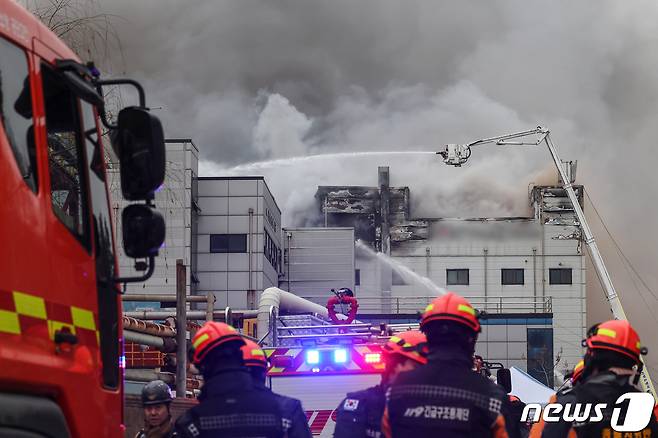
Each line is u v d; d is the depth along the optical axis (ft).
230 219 264.52
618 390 23.91
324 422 53.93
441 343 20.62
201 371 22.30
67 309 20.70
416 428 20.15
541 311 339.98
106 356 22.54
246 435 21.38
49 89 21.30
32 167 19.99
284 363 54.34
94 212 22.70
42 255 19.93
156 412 34.91
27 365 18.90
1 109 19.20
